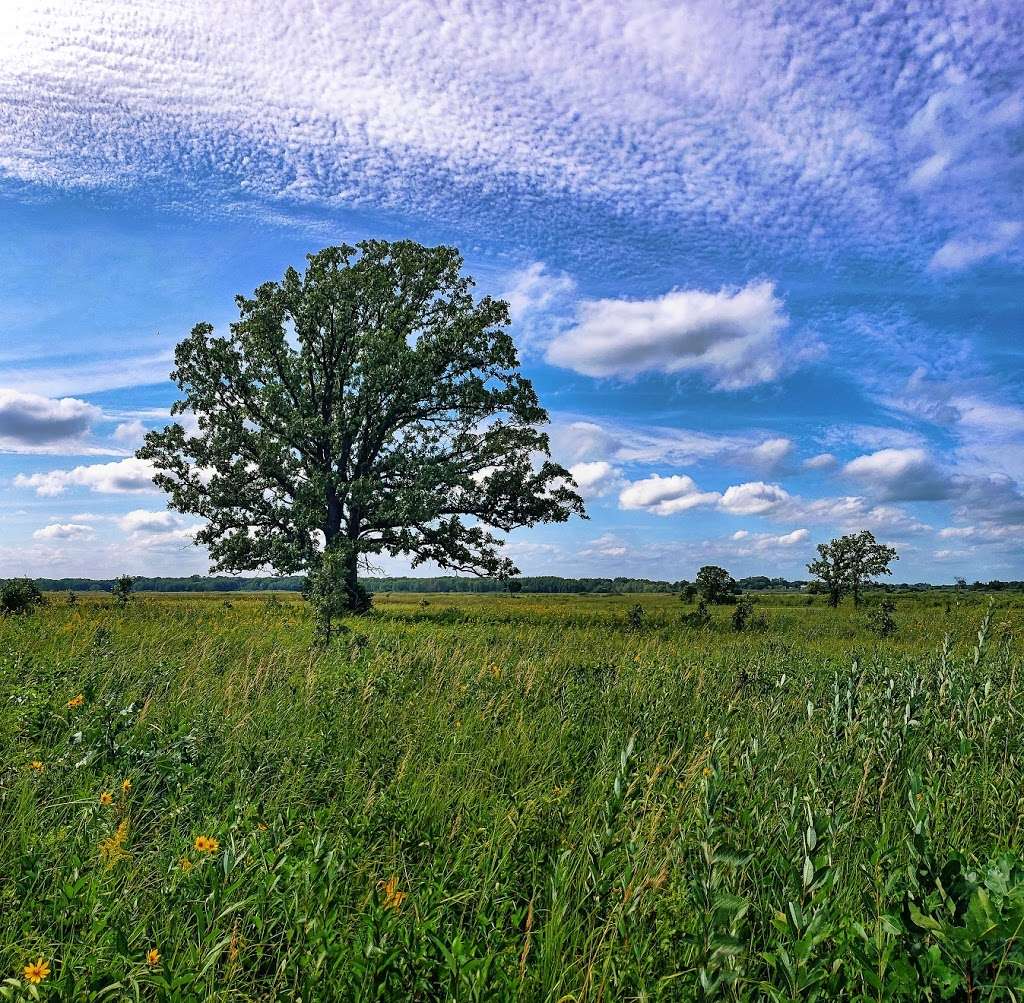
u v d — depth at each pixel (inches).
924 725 217.6
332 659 471.5
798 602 2321.6
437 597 3476.9
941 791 184.9
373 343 1294.3
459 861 160.6
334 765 237.0
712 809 137.4
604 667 454.3
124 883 149.9
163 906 138.6
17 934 131.0
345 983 110.6
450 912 140.2
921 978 94.4
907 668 287.7
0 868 157.3
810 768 204.8
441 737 274.1
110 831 169.9
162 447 1305.4
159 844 170.7
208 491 1304.1
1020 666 326.0
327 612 611.2
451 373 1414.9
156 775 213.8
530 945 127.2
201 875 143.1
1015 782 190.2
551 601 2512.3
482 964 110.3
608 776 222.2
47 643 530.0
